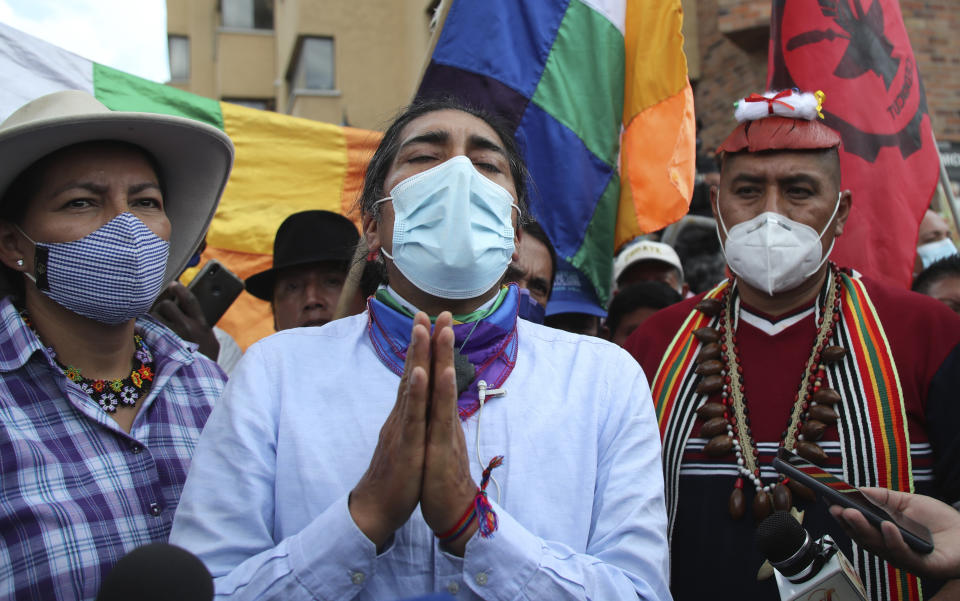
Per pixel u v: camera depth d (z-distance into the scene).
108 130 2.12
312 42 13.77
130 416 2.15
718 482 2.34
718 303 2.61
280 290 3.64
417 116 1.98
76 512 1.89
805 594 1.67
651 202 3.21
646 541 1.56
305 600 1.40
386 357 1.72
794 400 2.37
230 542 1.51
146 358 2.28
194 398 2.31
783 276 2.39
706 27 10.49
